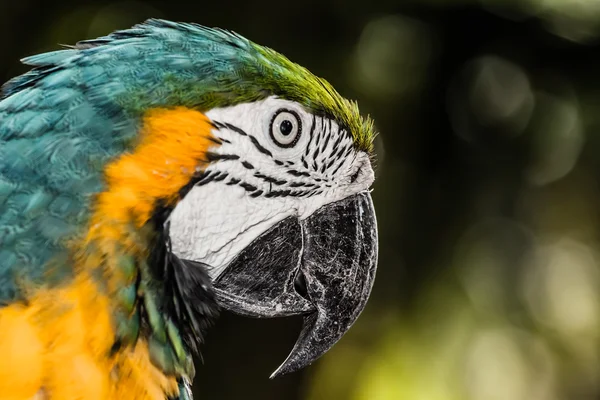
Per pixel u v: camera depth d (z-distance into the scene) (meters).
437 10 8.40
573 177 9.02
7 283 2.51
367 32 8.36
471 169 8.88
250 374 7.89
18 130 2.66
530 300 9.41
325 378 8.43
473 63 8.77
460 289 8.89
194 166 2.87
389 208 8.53
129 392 2.65
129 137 2.66
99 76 2.71
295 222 3.43
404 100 8.69
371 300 8.66
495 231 9.00
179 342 2.91
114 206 2.61
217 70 2.91
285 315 3.48
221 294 3.33
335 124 3.43
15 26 7.73
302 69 3.34
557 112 8.91
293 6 7.84
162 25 3.05
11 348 2.46
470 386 9.02
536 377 9.48
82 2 7.87
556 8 8.33
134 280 2.66
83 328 2.54
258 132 3.12
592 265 9.50
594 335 9.75
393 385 8.64
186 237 2.95
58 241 2.54
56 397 2.48
